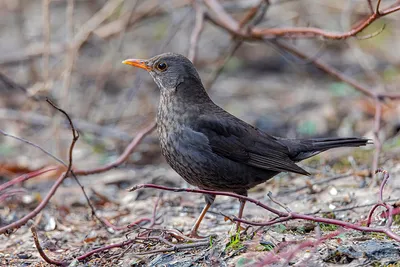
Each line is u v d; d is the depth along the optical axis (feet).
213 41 66.59
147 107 55.93
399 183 34.17
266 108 56.29
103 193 39.09
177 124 30.27
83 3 66.85
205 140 29.71
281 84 62.34
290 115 54.19
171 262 25.04
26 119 50.11
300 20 60.44
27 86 55.93
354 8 56.24
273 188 36.81
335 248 23.93
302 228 26.99
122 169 44.57
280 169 30.63
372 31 65.46
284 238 25.32
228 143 30.17
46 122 50.03
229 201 35.50
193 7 52.37
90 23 54.03
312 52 63.77
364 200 32.53
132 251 26.94
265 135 31.60
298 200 34.22
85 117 51.88
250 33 44.09
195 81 31.32
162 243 27.37
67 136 50.03
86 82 59.16
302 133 50.37
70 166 30.96
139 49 64.18
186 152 30.01
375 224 28.19
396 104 49.39
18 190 34.04
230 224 31.96
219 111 31.37
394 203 29.37
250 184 31.01
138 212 35.04
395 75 59.26
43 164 44.32
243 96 59.77
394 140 43.42
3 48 63.21
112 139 49.24
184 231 30.99
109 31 54.44
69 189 39.78
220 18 45.21
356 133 48.37
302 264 23.12
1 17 69.77
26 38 63.41
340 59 64.18
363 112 50.85
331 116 51.65
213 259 24.61
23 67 59.31
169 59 31.24
